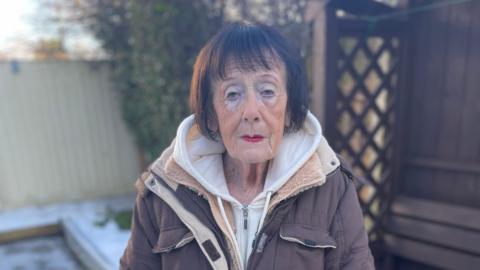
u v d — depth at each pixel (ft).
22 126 16.07
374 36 8.65
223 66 3.25
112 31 15.89
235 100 3.28
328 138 8.41
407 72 9.09
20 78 15.80
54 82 16.30
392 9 8.52
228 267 3.43
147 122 15.90
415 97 9.21
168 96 13.39
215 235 3.41
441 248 8.66
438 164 8.93
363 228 3.54
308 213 3.40
